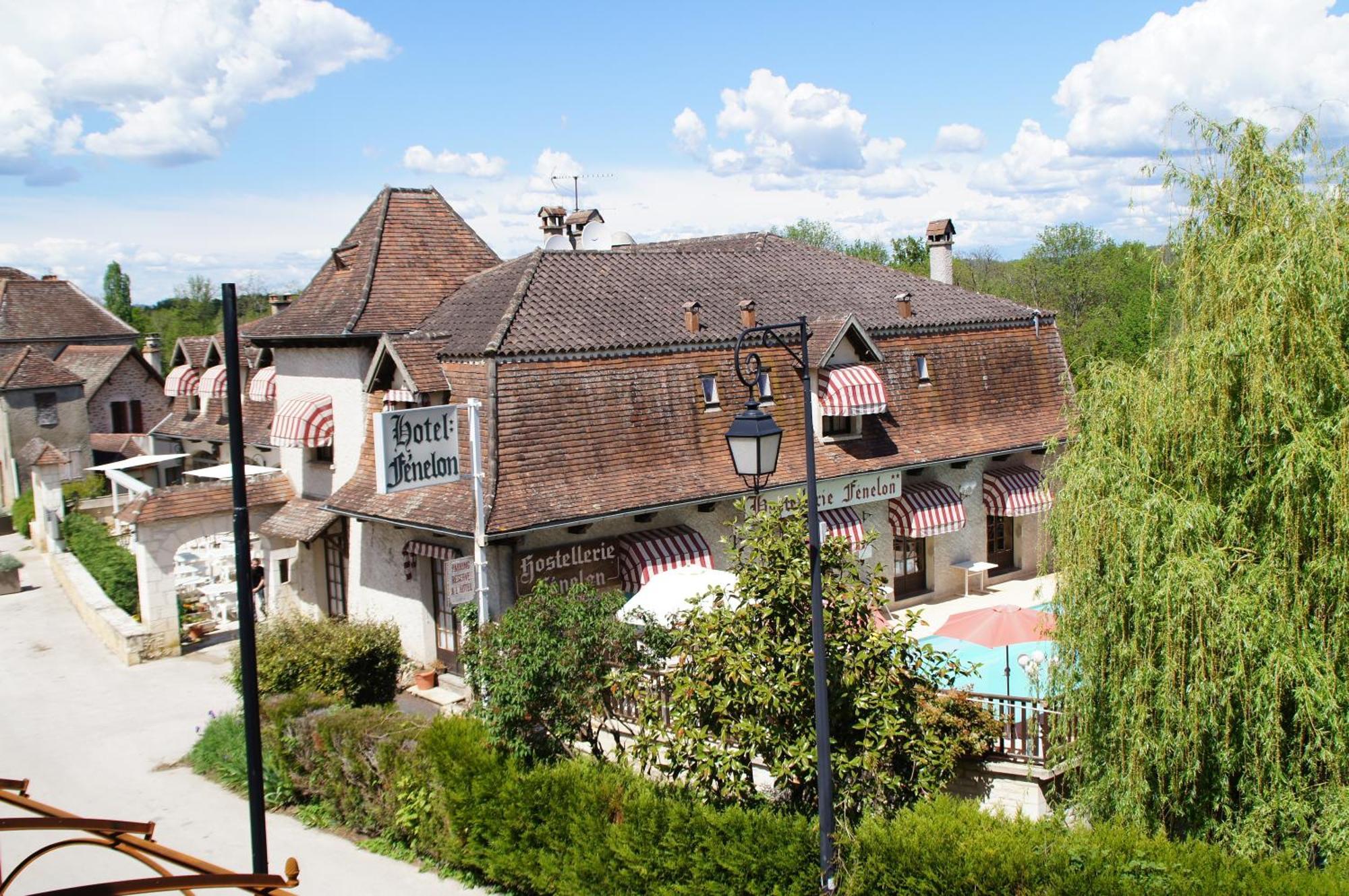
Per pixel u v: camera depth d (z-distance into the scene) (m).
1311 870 12.83
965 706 17.66
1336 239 14.34
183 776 21.81
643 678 17.84
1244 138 15.58
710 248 36.62
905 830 13.52
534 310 26.78
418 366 25.62
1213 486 14.87
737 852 14.16
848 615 15.15
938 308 34.56
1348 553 13.62
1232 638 13.55
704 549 26.12
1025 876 12.58
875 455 30.03
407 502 25.92
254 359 39.75
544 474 24.42
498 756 17.00
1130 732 14.32
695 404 27.27
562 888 15.66
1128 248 73.62
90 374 64.31
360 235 32.53
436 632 26.86
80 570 39.34
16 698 27.55
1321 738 13.49
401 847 18.05
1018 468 34.22
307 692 20.55
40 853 5.53
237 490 13.20
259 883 5.17
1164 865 12.32
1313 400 14.25
